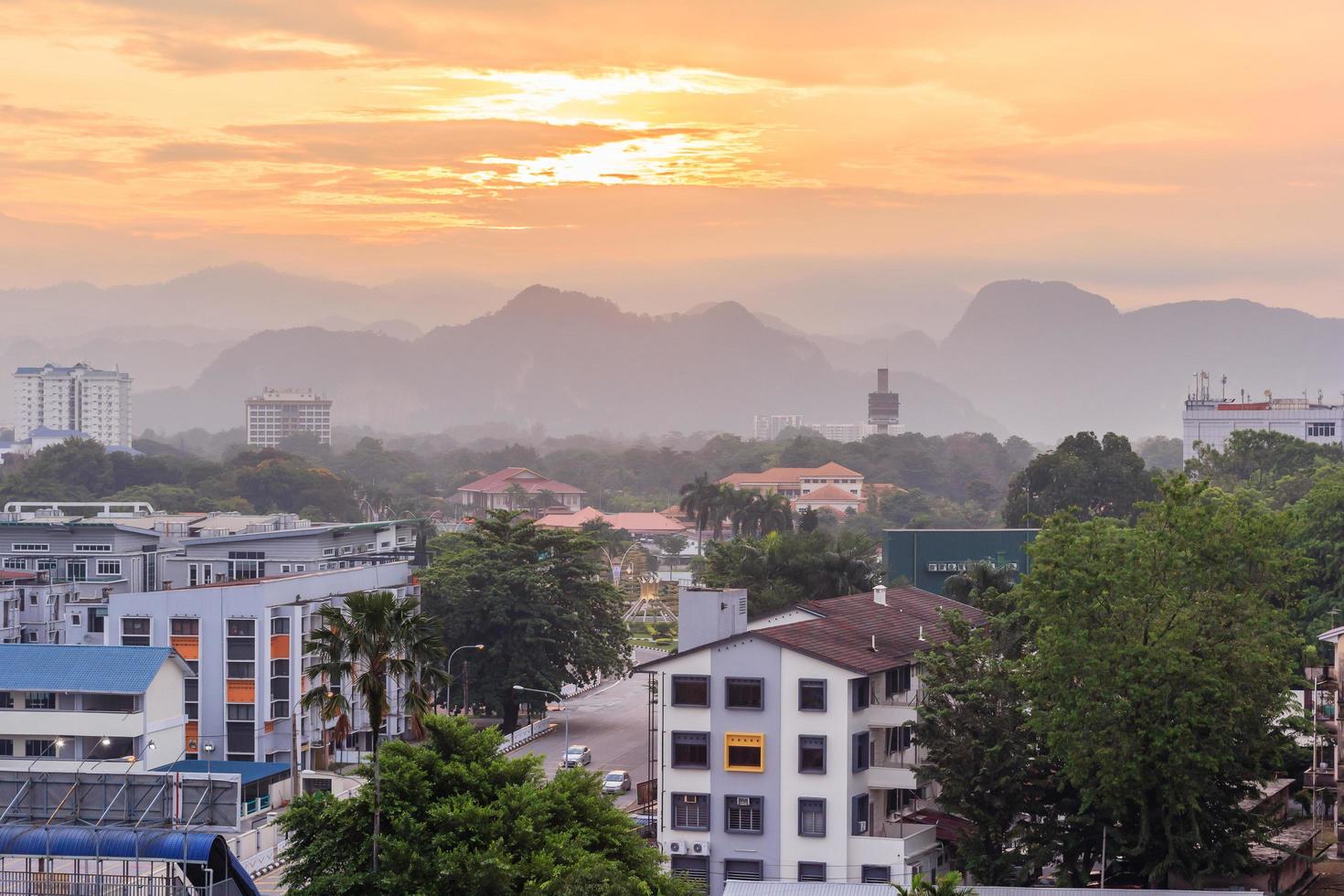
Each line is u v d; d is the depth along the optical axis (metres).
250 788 113.50
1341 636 97.19
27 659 120.56
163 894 73.44
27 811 103.31
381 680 69.88
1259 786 95.38
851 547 164.12
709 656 91.12
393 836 65.69
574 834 68.56
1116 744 77.31
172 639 135.12
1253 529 81.38
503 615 147.25
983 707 82.50
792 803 89.69
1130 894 72.75
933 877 78.00
